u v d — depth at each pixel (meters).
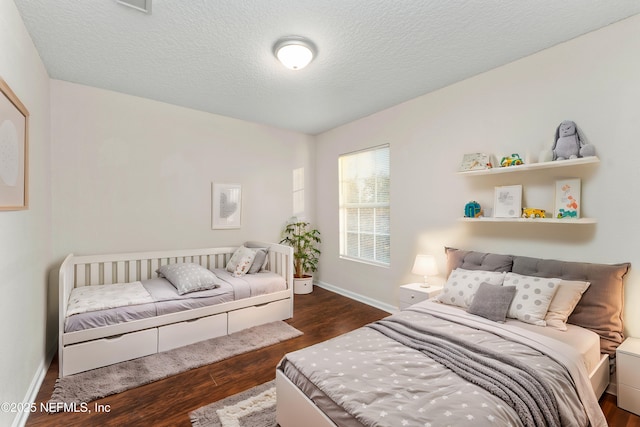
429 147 3.14
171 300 2.62
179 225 3.53
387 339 1.82
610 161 2.00
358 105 3.51
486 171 2.46
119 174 3.12
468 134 2.79
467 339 1.72
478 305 2.11
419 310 2.25
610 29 1.99
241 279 3.23
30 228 1.97
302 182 4.73
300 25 1.97
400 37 2.12
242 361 2.40
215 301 2.83
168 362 2.34
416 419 1.09
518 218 2.30
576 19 1.93
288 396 1.54
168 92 3.11
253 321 3.09
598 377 1.76
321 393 1.35
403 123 3.42
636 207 1.91
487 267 2.47
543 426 1.19
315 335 2.92
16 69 1.73
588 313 1.95
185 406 1.83
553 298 2.00
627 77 1.93
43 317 2.31
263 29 2.02
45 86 2.52
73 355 2.15
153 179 3.34
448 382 1.33
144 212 3.28
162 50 2.27
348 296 4.20
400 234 3.47
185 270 2.97
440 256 3.05
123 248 3.15
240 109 3.64
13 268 1.62
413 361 1.53
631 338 1.91
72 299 2.46
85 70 2.60
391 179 3.57
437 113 3.06
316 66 2.54
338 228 4.43
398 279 3.50
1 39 1.50
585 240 2.11
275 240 4.43
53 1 1.71
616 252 1.98
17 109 1.63
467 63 2.51
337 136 4.43
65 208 2.81
